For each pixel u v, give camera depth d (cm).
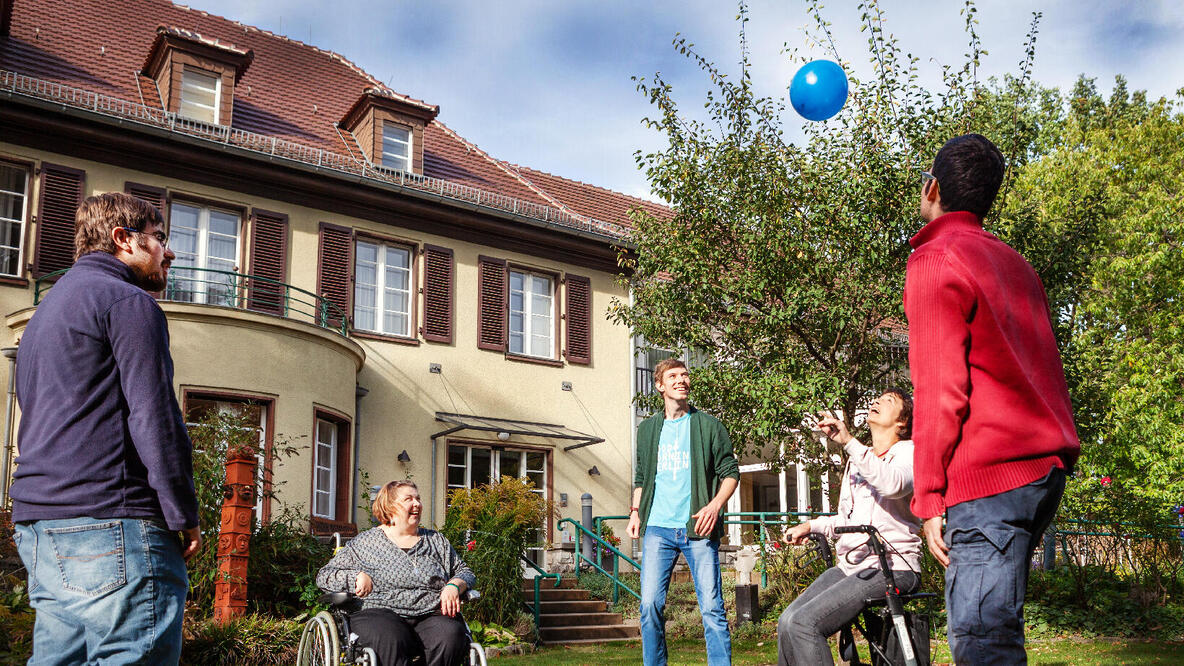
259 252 1538
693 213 1184
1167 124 2300
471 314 1745
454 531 1201
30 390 276
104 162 1444
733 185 1160
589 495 1711
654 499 563
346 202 1645
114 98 1508
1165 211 2030
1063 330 1184
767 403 1084
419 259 1708
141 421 267
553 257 1866
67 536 262
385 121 1777
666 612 1293
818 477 1233
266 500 1312
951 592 255
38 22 1620
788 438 1183
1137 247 2067
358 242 1666
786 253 1130
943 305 258
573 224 1881
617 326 1916
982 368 255
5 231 1383
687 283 1200
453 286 1734
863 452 409
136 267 302
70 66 1555
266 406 1348
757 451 1261
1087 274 1238
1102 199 1233
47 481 264
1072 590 1129
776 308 1134
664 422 571
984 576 247
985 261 261
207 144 1482
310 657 493
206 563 912
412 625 521
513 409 1748
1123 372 2019
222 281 1511
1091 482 1648
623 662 922
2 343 1321
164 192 1477
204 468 942
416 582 528
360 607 523
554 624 1219
